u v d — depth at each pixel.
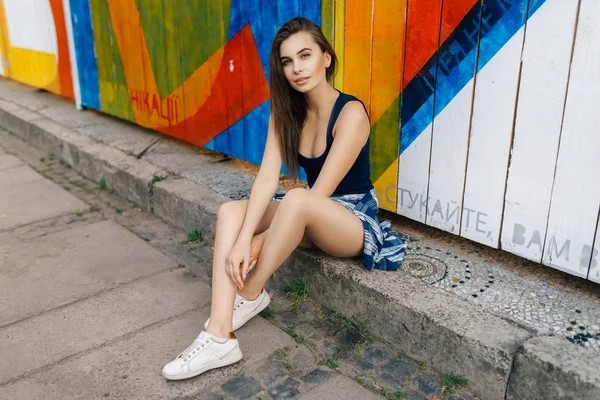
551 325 2.21
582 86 2.19
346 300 2.63
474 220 2.69
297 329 2.62
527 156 2.42
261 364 2.39
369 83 2.94
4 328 2.66
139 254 3.38
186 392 2.24
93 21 5.12
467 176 2.66
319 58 2.41
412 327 2.34
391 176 2.99
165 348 2.51
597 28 2.10
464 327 2.19
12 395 2.23
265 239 2.42
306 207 2.31
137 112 4.95
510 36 2.34
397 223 3.20
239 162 4.26
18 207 4.11
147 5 4.39
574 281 2.54
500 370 2.07
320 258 2.72
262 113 3.67
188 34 4.07
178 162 4.28
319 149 2.55
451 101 2.62
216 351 2.31
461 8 2.47
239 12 3.60
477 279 2.56
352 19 2.92
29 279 3.11
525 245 2.53
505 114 2.45
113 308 2.82
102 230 3.71
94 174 4.56
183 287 3.01
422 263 2.71
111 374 2.35
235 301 2.54
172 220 3.78
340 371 2.34
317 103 2.52
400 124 2.86
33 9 6.09
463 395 2.17
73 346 2.53
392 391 2.21
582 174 2.27
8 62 7.07
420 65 2.69
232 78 3.82
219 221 2.48
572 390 1.90
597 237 2.29
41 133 5.31
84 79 5.58
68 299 2.90
